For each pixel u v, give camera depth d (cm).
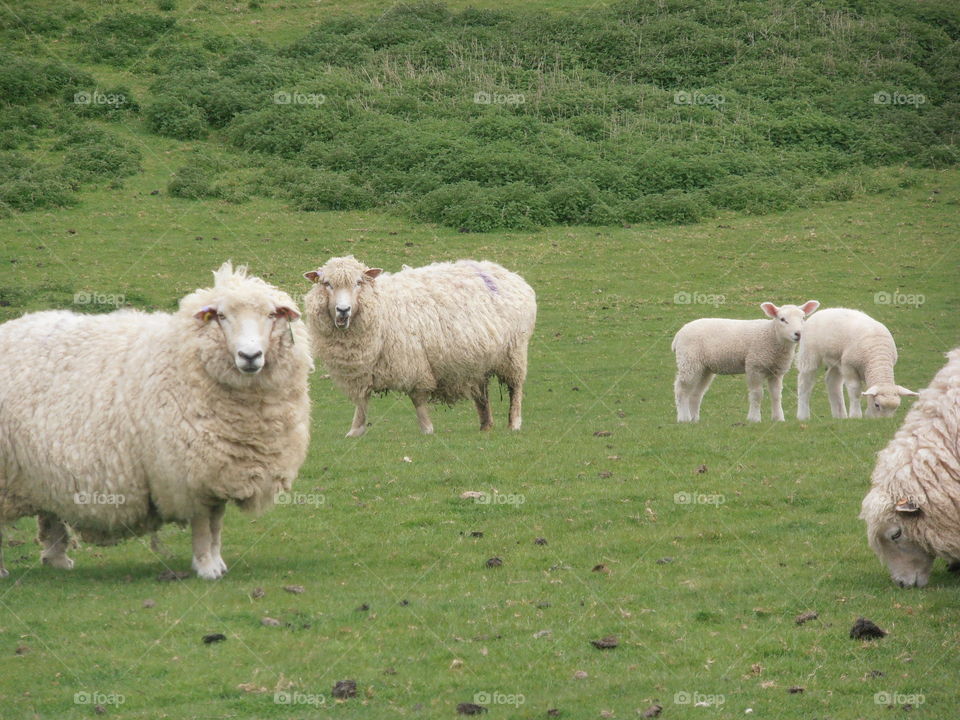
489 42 5622
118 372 995
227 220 3856
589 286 3375
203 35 5638
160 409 968
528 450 1672
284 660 857
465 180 4234
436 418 2131
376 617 954
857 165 4572
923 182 4381
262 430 990
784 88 5175
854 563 1088
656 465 1551
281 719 764
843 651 861
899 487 930
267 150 4525
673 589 1027
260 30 5797
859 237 3809
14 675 821
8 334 1040
